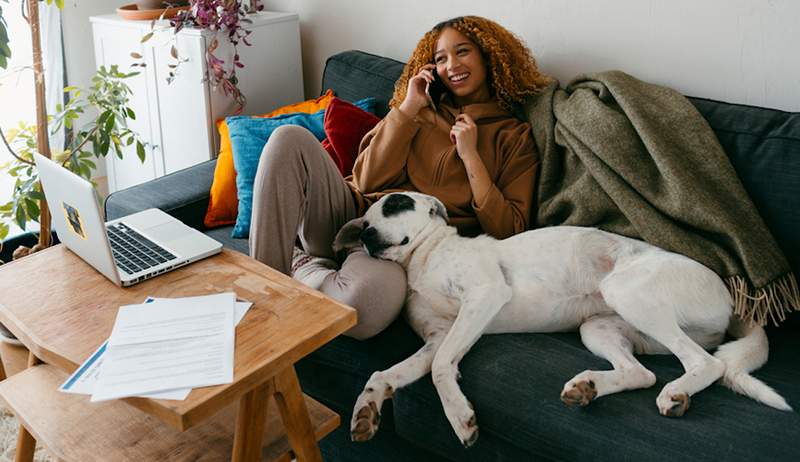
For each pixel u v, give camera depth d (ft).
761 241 5.40
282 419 4.61
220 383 3.85
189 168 8.16
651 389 4.78
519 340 5.46
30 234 9.09
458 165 6.70
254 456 4.42
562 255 5.63
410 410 5.13
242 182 7.27
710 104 6.08
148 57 9.06
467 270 5.54
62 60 10.40
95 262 5.02
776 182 5.49
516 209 6.50
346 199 6.42
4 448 6.44
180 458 4.47
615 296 5.24
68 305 4.69
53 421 4.71
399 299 5.56
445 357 5.03
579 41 7.17
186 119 8.97
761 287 5.26
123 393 3.80
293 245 5.91
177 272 5.06
